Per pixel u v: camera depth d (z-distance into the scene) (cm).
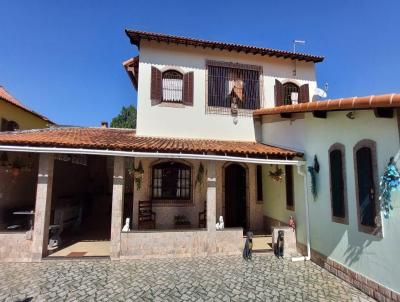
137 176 1074
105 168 1939
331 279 732
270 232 1209
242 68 1318
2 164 970
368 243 644
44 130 1235
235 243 933
